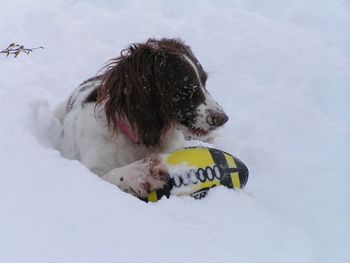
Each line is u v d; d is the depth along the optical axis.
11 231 1.42
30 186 1.53
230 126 2.24
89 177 1.57
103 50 2.74
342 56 2.63
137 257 1.38
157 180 1.64
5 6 3.09
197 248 1.42
